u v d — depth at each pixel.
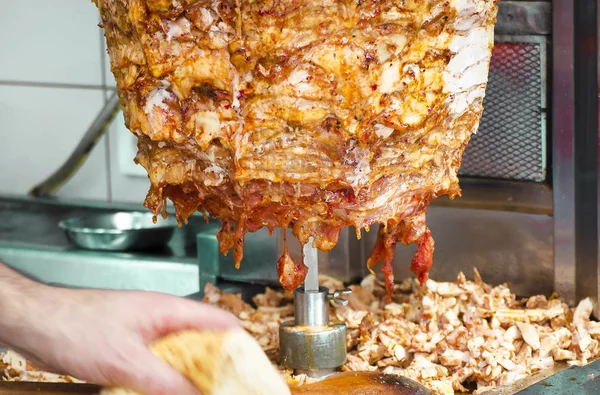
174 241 1.74
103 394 1.01
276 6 0.99
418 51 1.01
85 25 2.02
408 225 1.12
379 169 1.03
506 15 1.34
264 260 1.49
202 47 1.01
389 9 0.99
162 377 0.98
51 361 1.02
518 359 1.25
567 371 1.17
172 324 1.02
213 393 0.99
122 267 1.66
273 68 1.00
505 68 1.36
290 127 1.01
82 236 1.72
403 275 1.45
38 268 1.75
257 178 1.03
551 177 1.35
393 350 1.26
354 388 1.10
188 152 1.06
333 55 0.99
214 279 1.53
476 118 1.08
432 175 1.07
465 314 1.30
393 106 1.01
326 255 1.46
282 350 1.22
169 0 1.00
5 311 1.03
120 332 1.00
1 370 1.29
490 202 1.40
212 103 1.03
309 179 1.03
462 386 1.23
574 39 1.31
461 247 1.42
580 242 1.34
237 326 1.03
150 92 1.04
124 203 1.99
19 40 2.09
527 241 1.38
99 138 2.03
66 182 2.08
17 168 2.14
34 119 2.11
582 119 1.32
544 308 1.34
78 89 2.05
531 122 1.36
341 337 1.22
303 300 1.22
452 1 1.00
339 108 1.00
